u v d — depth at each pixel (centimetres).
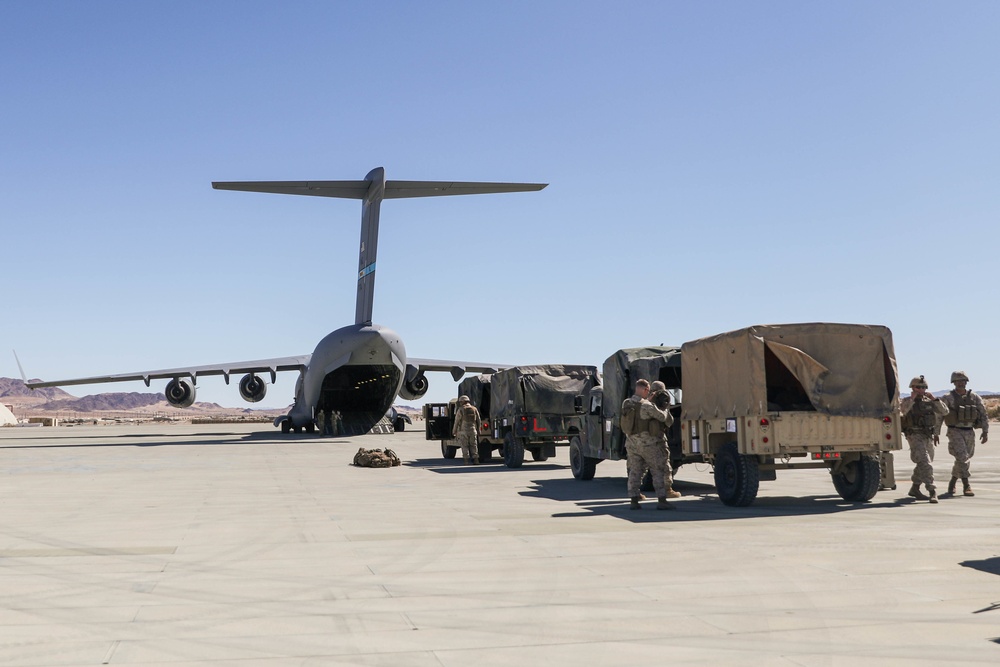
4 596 620
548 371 2059
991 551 776
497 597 605
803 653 459
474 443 2195
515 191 3117
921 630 503
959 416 1284
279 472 1959
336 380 3928
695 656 456
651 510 1163
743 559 746
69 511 1173
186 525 1015
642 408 1159
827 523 989
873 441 1203
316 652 471
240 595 618
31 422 13050
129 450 3084
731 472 1210
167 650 475
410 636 502
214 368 4359
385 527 988
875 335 1227
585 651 468
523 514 1117
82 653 471
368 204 3294
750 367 1170
